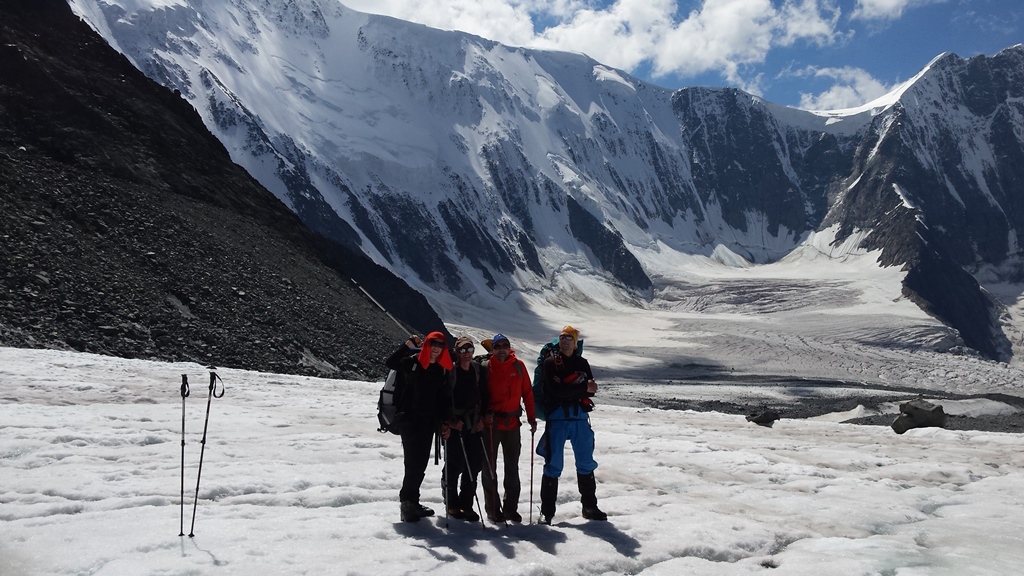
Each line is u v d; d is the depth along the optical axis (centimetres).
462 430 800
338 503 843
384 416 783
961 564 701
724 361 11594
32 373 1795
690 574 648
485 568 632
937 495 1079
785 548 773
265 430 1325
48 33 5188
